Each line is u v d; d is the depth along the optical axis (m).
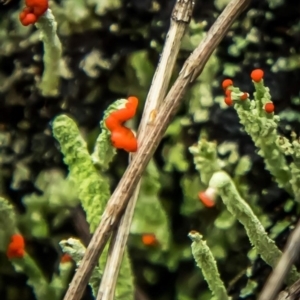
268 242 0.07
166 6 0.09
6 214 0.09
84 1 0.09
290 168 0.08
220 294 0.07
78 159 0.07
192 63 0.06
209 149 0.09
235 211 0.07
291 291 0.07
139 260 0.09
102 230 0.06
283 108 0.09
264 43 0.09
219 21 0.07
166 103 0.06
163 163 0.09
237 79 0.09
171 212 0.09
